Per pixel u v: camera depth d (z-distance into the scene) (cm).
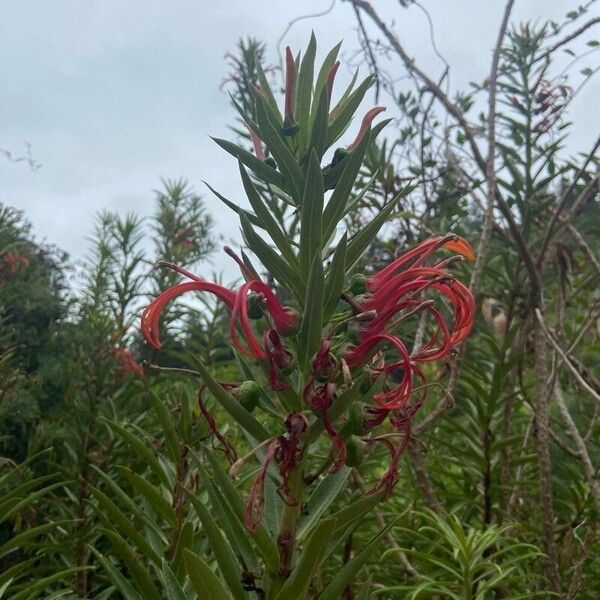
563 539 298
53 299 518
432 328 357
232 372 427
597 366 377
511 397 293
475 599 221
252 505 141
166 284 460
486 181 298
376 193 347
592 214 374
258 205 164
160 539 205
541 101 322
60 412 415
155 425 332
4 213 445
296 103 182
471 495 314
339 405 143
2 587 201
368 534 290
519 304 312
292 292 165
